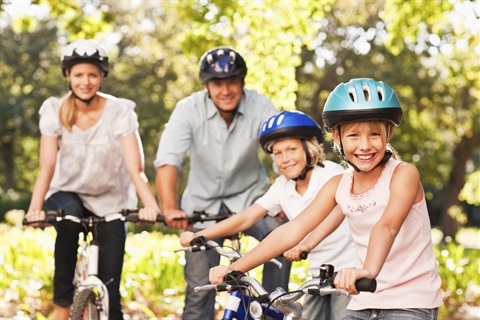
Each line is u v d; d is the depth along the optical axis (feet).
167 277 35.09
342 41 115.55
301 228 13.80
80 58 20.43
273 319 14.70
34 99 139.54
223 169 21.61
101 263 20.62
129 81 136.15
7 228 72.49
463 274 39.50
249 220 17.69
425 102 114.01
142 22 143.64
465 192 144.77
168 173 20.93
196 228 21.79
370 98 12.84
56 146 20.84
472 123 116.47
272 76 42.16
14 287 35.06
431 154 117.39
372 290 11.40
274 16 42.57
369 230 13.61
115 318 20.72
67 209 20.56
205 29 46.44
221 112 21.47
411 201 13.05
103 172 21.18
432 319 13.32
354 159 13.14
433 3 46.44
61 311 20.99
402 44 52.42
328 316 17.87
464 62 82.89
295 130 17.62
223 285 13.00
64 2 48.98
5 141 147.84
